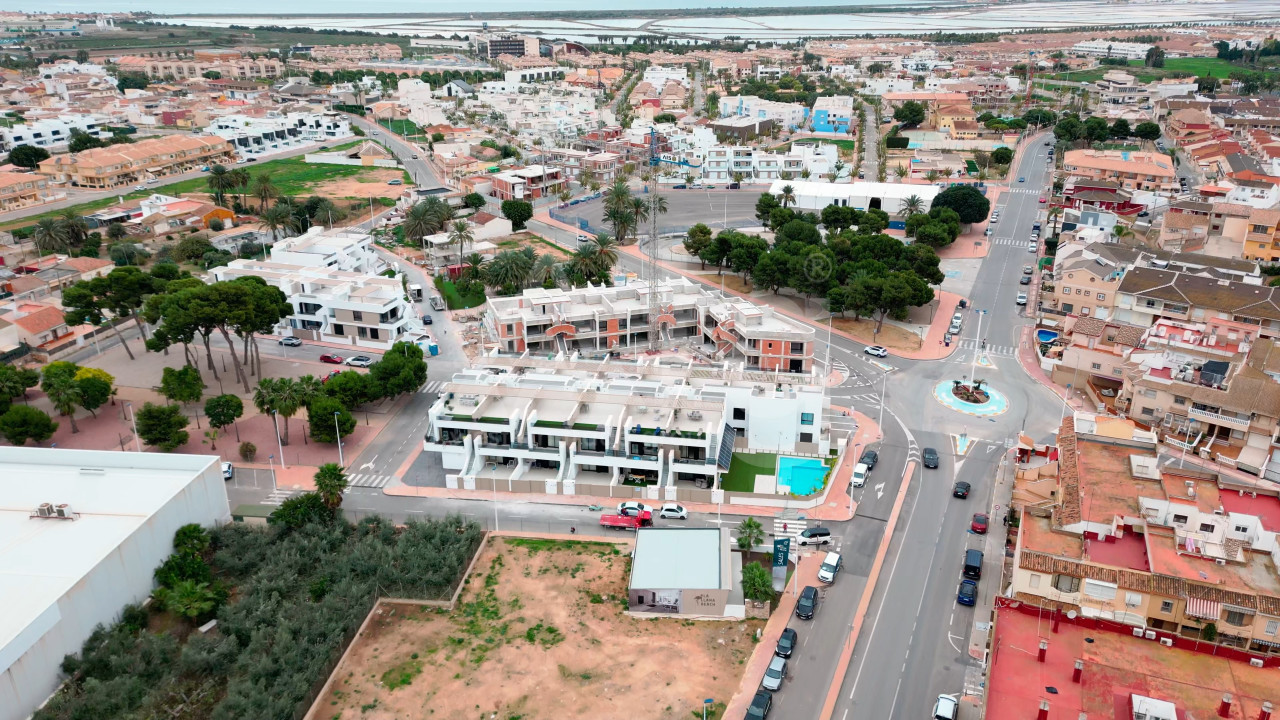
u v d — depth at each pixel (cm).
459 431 13100
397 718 8400
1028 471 11894
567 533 11594
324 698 8669
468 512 12112
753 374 14375
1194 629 8400
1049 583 8844
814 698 8681
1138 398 14300
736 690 8788
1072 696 7112
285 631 9125
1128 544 9350
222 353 17688
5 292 19350
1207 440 13688
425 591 10212
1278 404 12988
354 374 14725
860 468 12731
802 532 11519
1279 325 16062
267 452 13625
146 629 9512
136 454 11350
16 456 11519
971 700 8631
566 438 12750
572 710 8500
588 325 17625
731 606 10069
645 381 13950
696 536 11031
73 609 8756
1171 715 6675
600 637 9575
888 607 10081
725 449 12656
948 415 14988
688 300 18675
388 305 17800
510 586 10462
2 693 7831
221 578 10506
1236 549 8894
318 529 11062
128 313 17475
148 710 8150
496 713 8462
